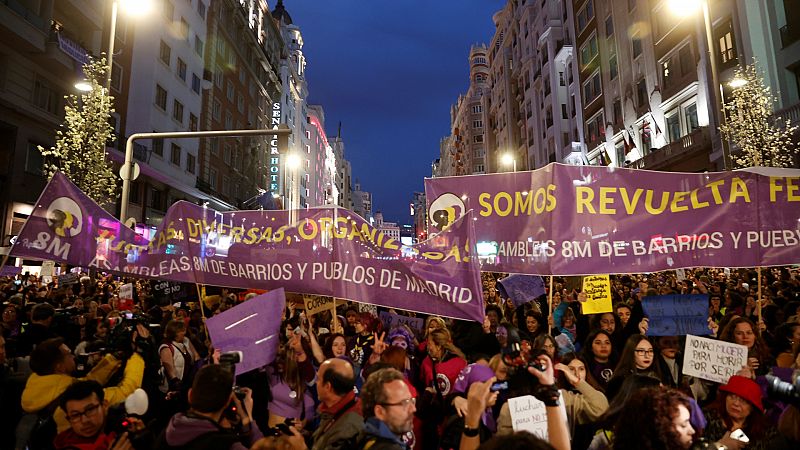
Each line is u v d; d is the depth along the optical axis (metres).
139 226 27.94
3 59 20.08
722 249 5.54
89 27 25.12
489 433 3.43
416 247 5.18
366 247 5.38
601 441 3.23
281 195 62.34
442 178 6.07
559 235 5.44
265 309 4.38
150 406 4.61
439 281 5.00
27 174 21.30
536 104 48.31
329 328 7.62
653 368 4.59
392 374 2.72
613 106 33.38
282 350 4.43
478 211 5.89
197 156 38.47
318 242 5.56
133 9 16.88
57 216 5.51
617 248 5.46
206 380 2.76
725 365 3.92
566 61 41.94
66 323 6.25
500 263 5.73
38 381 3.77
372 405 2.66
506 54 59.72
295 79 77.94
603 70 34.41
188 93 36.72
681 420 2.21
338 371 3.20
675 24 26.41
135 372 4.22
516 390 3.41
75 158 18.20
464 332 5.84
